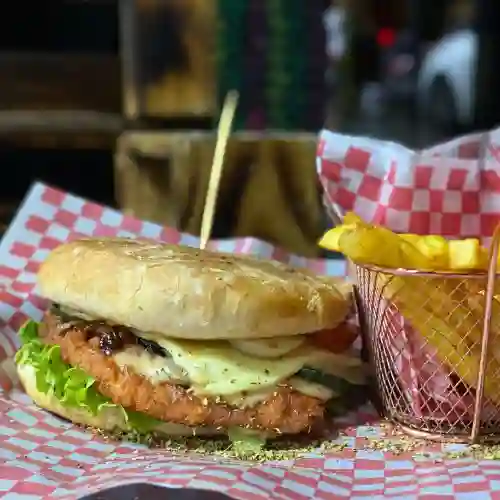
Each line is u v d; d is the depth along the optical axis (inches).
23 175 37.5
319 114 37.2
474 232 18.4
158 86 37.6
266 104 36.7
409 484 15.1
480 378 16.0
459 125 38.5
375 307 17.0
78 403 16.5
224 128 18.7
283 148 23.4
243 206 23.5
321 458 16.0
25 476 15.1
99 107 39.0
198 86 37.3
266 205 23.4
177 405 16.0
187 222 23.8
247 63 36.4
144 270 16.2
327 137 18.8
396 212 18.4
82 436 16.6
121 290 16.2
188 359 16.3
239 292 16.1
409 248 16.5
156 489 14.1
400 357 16.9
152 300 16.0
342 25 37.4
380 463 15.9
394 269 16.3
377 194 18.6
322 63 37.0
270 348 16.7
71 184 37.6
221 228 23.6
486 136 18.5
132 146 24.6
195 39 36.9
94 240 18.2
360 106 38.4
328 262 20.8
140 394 16.1
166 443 16.4
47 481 15.0
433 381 16.6
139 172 24.4
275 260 19.9
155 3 36.7
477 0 37.9
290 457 16.1
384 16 38.4
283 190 23.4
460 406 16.5
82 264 16.9
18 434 16.5
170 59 37.2
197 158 23.8
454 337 16.3
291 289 16.7
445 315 16.3
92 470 15.4
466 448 16.3
